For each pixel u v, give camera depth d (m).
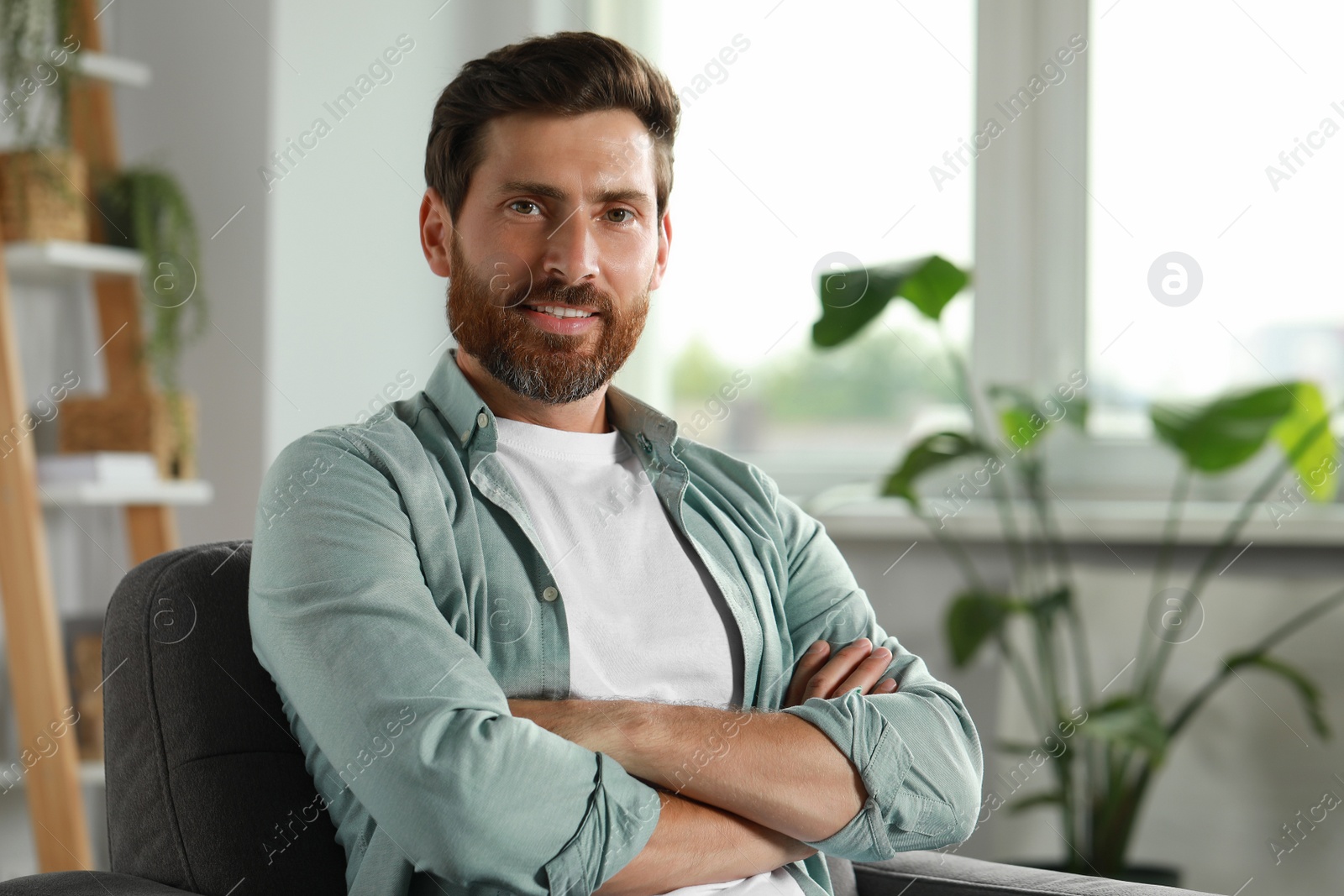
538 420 1.18
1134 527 2.26
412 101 2.50
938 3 2.54
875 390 2.60
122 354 2.31
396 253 2.49
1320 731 2.00
